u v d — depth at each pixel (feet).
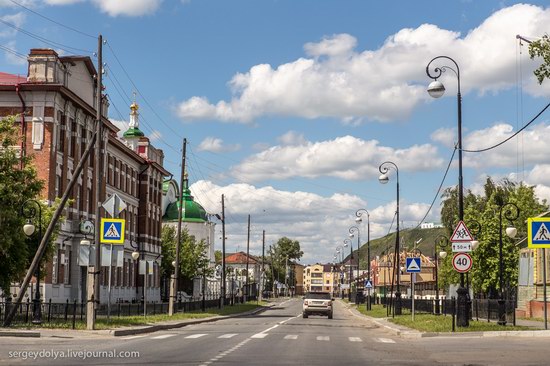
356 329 118.32
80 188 181.98
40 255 96.84
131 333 91.81
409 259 121.29
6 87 159.53
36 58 161.79
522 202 203.92
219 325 126.93
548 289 144.97
